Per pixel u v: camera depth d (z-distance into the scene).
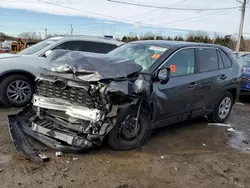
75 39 7.29
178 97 4.66
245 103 8.62
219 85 5.57
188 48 5.00
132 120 4.03
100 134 3.66
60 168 3.40
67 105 3.81
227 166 3.87
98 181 3.19
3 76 5.90
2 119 5.18
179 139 4.82
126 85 3.66
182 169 3.66
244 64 9.31
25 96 6.18
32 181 3.08
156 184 3.24
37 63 6.27
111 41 8.05
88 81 3.56
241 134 5.40
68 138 3.67
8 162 3.44
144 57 4.64
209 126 5.77
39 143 3.99
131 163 3.70
